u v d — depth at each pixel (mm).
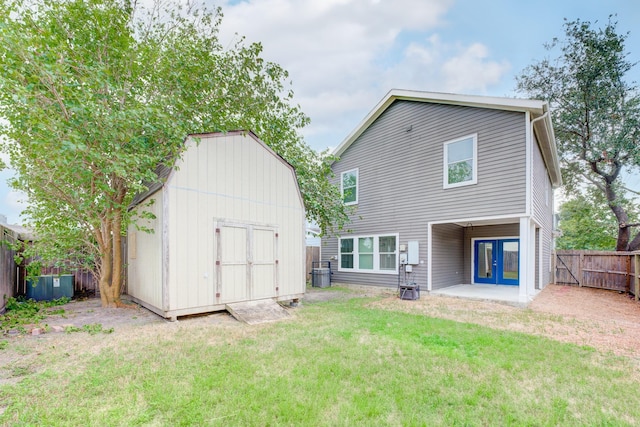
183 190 6113
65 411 2711
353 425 2584
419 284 10234
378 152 11836
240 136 7180
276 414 2725
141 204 6984
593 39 14242
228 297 6715
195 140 6020
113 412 2709
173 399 2932
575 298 9234
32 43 5070
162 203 5910
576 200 20453
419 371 3689
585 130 15352
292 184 8375
